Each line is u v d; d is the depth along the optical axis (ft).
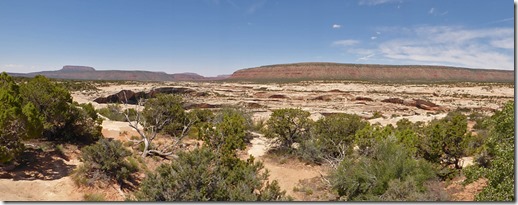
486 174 26.89
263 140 83.05
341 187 42.09
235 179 34.60
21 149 36.73
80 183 37.88
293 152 67.51
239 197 30.50
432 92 270.87
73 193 36.04
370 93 269.64
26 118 37.01
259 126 104.01
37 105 47.65
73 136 52.85
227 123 59.77
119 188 40.50
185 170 30.53
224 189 31.12
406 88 305.32
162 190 29.53
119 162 42.88
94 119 57.06
